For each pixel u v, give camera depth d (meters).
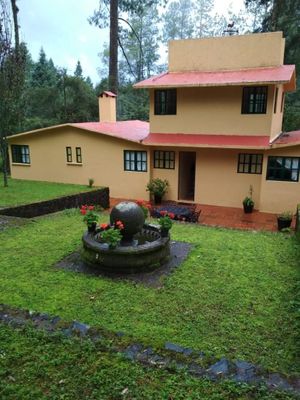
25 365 3.73
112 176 16.66
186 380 3.50
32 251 7.36
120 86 34.25
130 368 3.67
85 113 27.36
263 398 3.25
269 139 13.48
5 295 5.40
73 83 28.06
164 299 5.38
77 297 5.39
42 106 28.17
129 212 6.63
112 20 22.56
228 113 14.18
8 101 14.23
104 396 3.31
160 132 15.59
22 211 10.70
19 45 16.30
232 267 6.67
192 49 15.24
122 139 15.73
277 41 13.88
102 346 4.03
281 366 3.82
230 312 5.00
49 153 17.78
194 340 4.28
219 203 15.23
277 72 13.30
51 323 4.57
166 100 15.15
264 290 5.71
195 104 14.65
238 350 4.10
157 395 3.31
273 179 13.52
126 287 5.77
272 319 4.82
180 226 9.79
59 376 3.57
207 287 5.80
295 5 22.33
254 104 13.70
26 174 18.66
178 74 15.33
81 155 17.09
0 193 13.12
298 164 12.96
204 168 15.14
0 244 7.75
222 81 13.16
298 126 20.92
